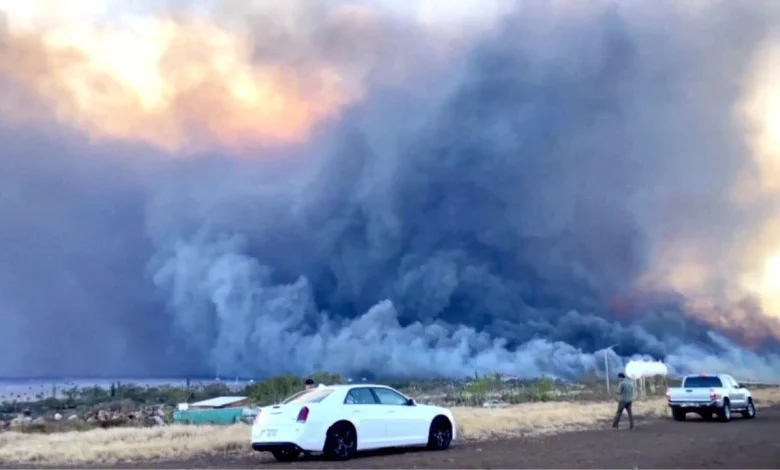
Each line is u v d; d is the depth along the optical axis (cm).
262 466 1683
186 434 2819
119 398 7525
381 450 1992
